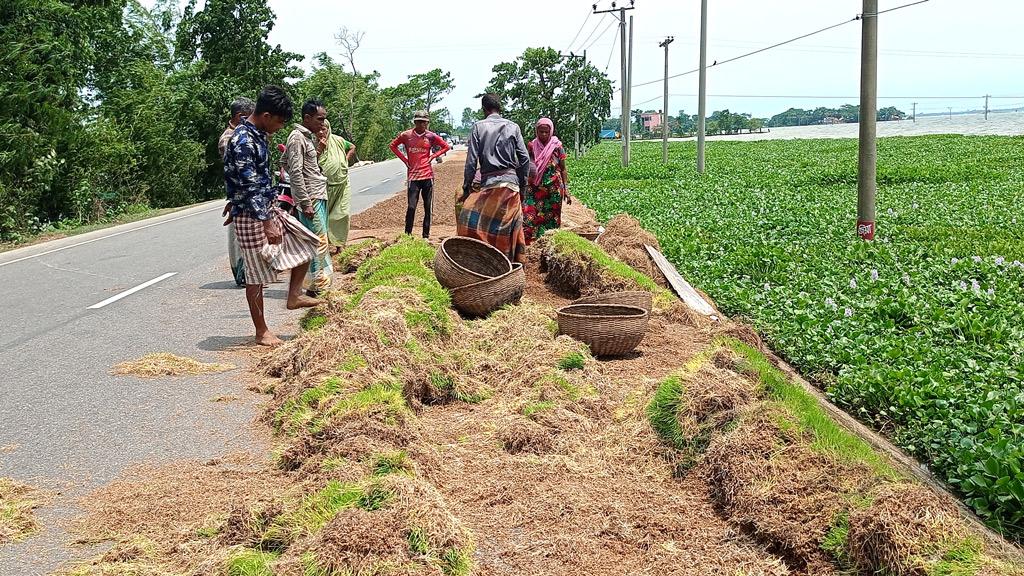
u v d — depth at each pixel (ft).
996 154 156.15
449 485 16.55
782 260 43.19
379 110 316.19
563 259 36.29
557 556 14.11
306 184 33.06
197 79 123.24
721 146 277.64
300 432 18.21
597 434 19.17
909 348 26.05
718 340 23.84
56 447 19.12
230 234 37.63
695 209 71.87
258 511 14.52
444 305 25.84
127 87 115.24
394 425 17.66
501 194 34.65
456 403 21.36
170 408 21.66
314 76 240.53
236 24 128.77
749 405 17.51
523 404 20.40
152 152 106.83
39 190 76.69
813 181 109.91
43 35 78.48
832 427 16.96
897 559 12.63
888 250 45.55
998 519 16.96
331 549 12.78
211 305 34.71
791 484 15.03
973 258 40.42
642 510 15.66
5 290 40.98
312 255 27.81
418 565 12.82
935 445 20.08
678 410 18.02
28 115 79.15
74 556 14.24
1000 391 21.94
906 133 431.84
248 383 23.63
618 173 135.64
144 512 15.61
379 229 57.77
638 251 40.75
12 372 25.52
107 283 41.63
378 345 21.39
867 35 50.34
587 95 207.72
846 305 32.50
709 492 16.25
